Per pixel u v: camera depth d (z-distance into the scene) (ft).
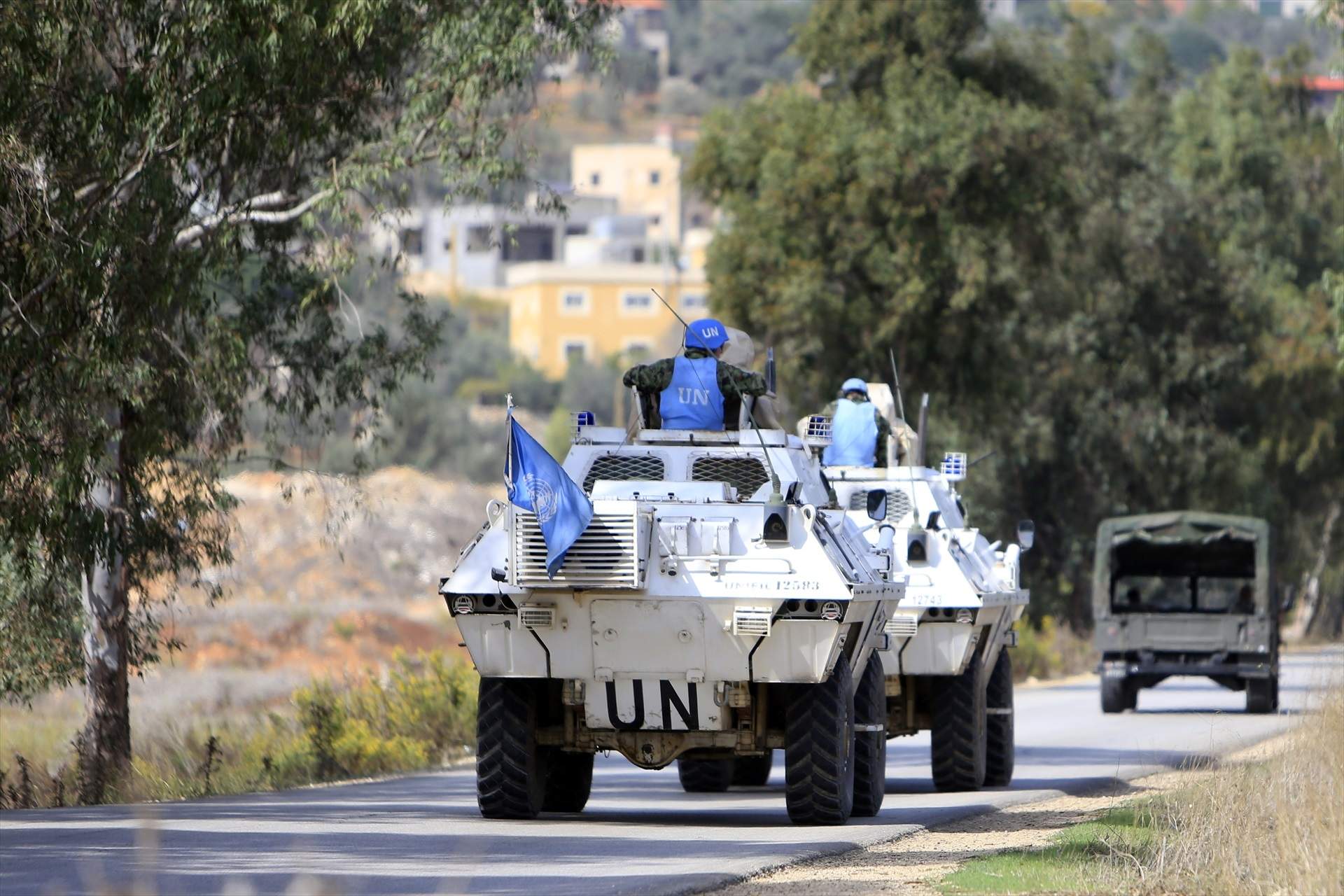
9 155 211.20
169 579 287.07
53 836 156.25
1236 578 405.18
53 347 216.54
